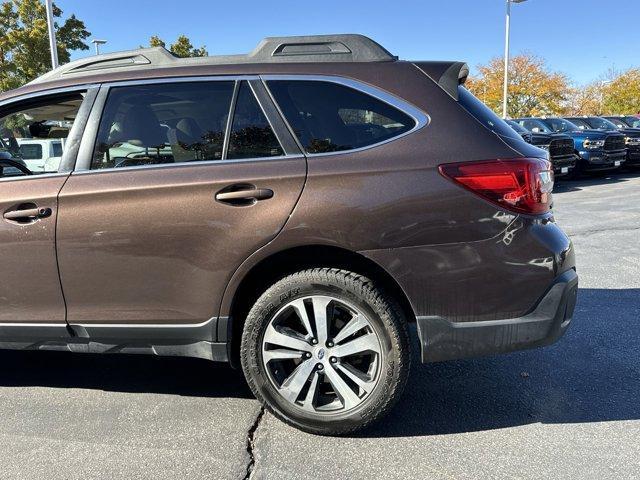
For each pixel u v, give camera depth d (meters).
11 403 3.16
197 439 2.73
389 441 2.68
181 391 3.29
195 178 2.63
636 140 16.52
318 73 2.70
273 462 2.52
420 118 2.58
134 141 2.80
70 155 2.84
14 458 2.59
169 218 2.63
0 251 2.81
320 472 2.44
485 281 2.48
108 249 2.70
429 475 2.40
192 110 2.77
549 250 2.50
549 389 3.19
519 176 2.46
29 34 24.36
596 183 14.58
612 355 3.63
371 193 2.48
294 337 2.64
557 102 46.50
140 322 2.77
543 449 2.58
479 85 47.44
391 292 2.66
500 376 3.37
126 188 2.68
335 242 2.50
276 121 2.67
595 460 2.48
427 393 3.17
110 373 3.58
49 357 3.88
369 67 2.69
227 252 2.59
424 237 2.46
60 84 2.95
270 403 2.73
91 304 2.79
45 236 2.75
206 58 2.88
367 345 2.57
